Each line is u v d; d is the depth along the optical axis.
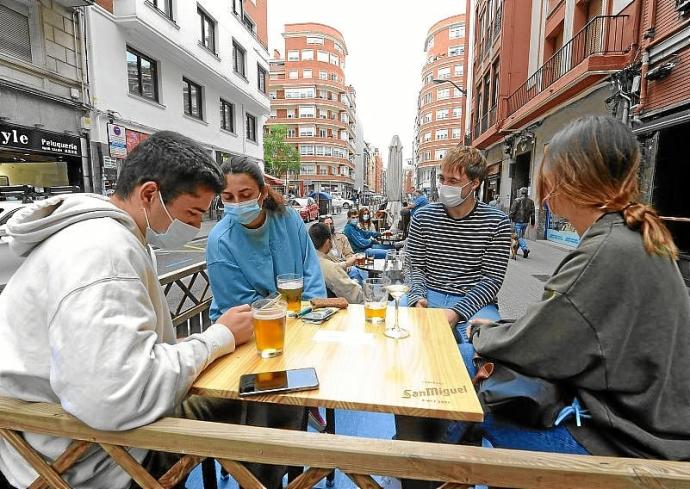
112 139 11.89
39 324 1.02
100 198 1.24
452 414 1.03
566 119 10.40
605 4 8.68
